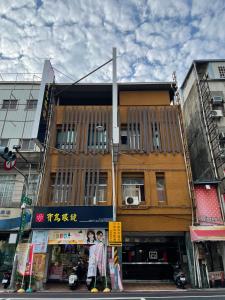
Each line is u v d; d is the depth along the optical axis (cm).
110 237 1233
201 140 1755
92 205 1393
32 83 1931
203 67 2002
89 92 1797
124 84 1738
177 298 887
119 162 1547
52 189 1519
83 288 1235
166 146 1584
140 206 1433
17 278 1186
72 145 1608
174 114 1677
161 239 1522
